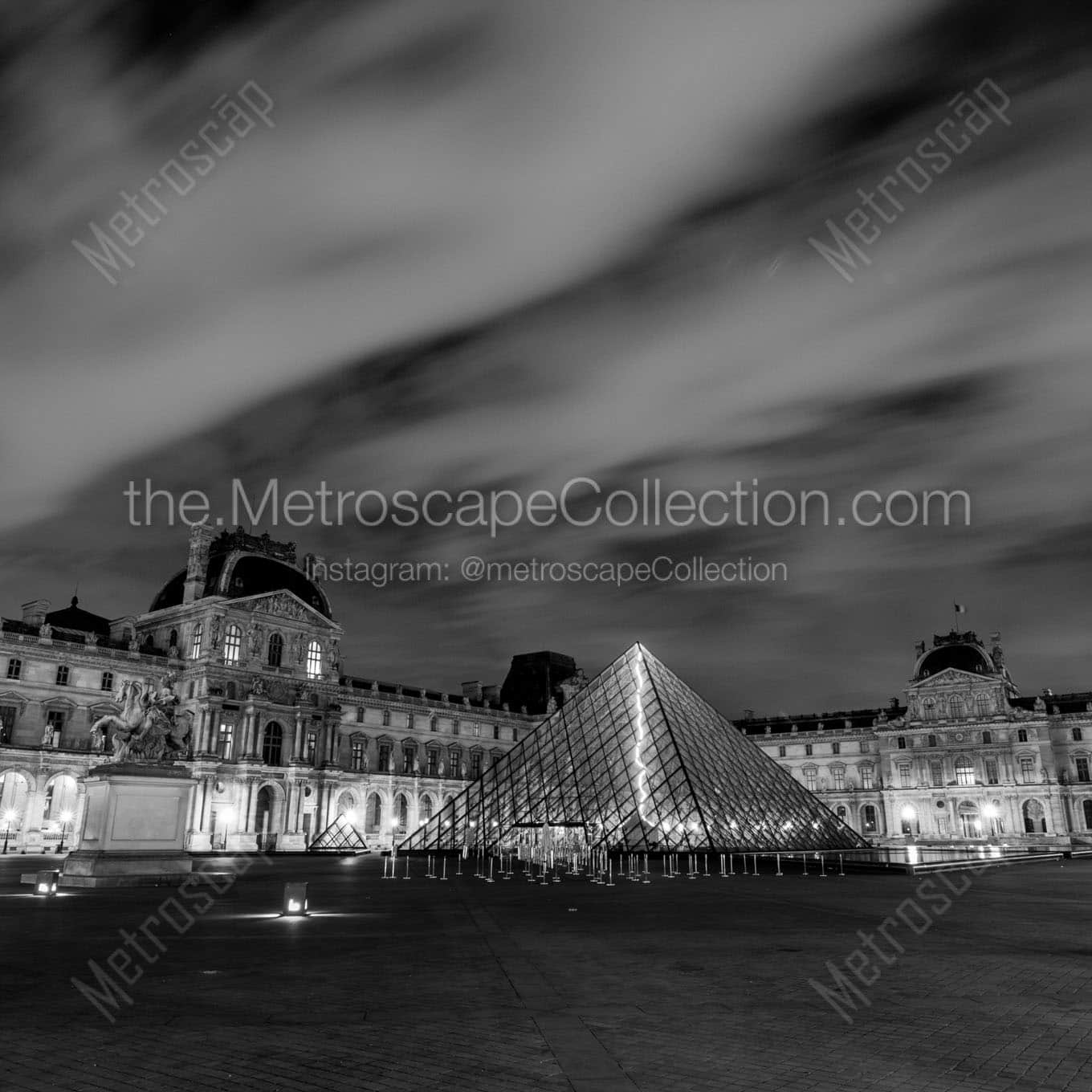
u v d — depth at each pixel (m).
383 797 147.00
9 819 106.88
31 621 121.38
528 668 193.75
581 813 82.75
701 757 85.75
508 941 26.73
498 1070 12.84
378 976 20.36
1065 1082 12.30
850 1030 15.20
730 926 31.09
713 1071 12.79
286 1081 12.39
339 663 143.38
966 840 164.00
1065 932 28.94
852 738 184.75
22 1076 12.58
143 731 48.22
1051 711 169.25
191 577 131.38
